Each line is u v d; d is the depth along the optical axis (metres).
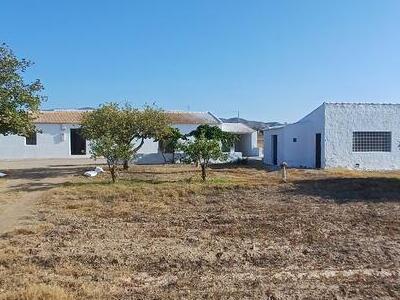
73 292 7.79
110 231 12.52
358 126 32.28
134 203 16.89
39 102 24.27
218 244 11.04
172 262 9.59
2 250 10.46
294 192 19.28
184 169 30.86
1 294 7.55
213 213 15.08
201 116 51.09
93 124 27.19
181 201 17.42
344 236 11.77
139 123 27.72
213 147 22.62
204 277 8.68
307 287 8.06
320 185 20.98
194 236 11.88
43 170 29.70
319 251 10.39
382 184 21.25
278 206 16.22
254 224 13.27
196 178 23.89
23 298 7.37
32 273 8.84
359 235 11.85
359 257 9.94
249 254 10.14
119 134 27.22
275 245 10.95
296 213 14.88
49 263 9.52
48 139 44.00
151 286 8.20
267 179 23.47
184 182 21.92
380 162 32.53
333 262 9.62
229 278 8.60
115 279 8.55
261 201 17.31
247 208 15.91
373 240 11.31
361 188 20.19
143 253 10.20
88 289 7.91
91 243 11.16
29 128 24.58
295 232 12.23
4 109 22.92
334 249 10.55
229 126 53.59
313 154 33.44
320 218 14.02
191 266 9.38
